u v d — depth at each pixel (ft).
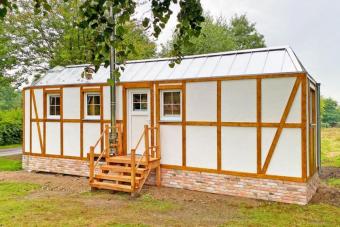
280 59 28.14
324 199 26.84
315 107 32.50
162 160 31.35
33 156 41.06
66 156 37.91
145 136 29.30
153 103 31.86
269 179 26.22
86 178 35.83
